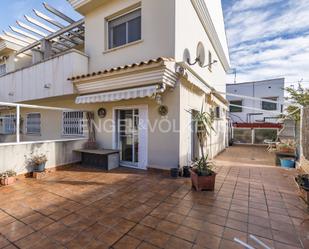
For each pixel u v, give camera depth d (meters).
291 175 8.75
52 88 10.68
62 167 9.43
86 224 4.38
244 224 4.40
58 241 3.75
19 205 5.36
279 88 23.94
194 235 3.96
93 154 9.84
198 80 10.11
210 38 13.55
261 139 23.84
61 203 5.51
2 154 7.21
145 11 8.89
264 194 6.29
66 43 14.32
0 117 17.83
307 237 3.92
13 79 13.31
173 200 5.76
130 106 9.62
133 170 9.22
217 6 14.30
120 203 5.54
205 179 6.51
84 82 9.39
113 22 10.27
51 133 13.64
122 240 3.79
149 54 8.78
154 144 8.98
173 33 8.13
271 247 3.61
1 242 3.71
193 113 10.07
